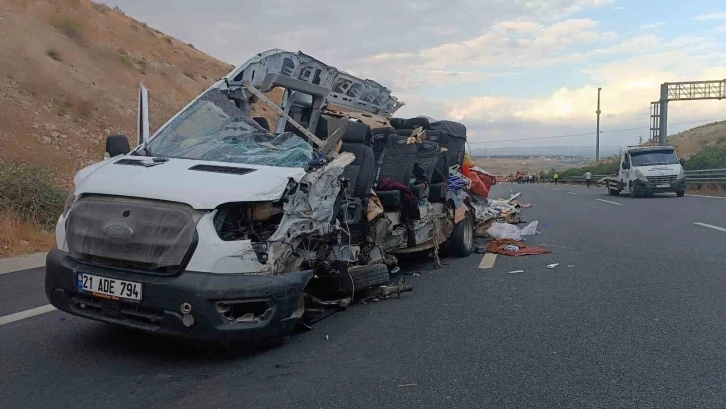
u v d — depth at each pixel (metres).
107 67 30.84
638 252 10.41
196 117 6.48
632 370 4.80
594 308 6.72
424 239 8.94
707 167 32.22
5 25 27.27
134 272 4.77
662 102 47.81
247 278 4.75
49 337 5.62
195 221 4.73
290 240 5.19
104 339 5.57
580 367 4.89
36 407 4.05
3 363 4.91
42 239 11.16
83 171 5.49
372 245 7.29
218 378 4.62
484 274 8.83
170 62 40.19
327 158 6.00
